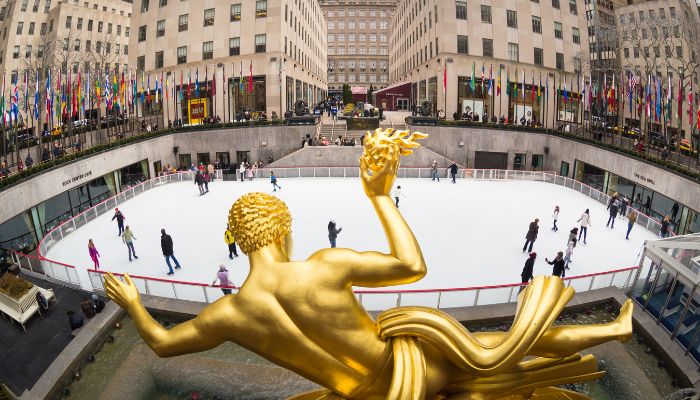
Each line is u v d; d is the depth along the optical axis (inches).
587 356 146.6
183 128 1282.0
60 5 2220.7
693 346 379.2
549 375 140.6
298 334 119.2
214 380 347.6
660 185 872.3
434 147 1304.1
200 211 800.3
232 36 1541.6
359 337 121.8
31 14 2285.9
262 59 1514.5
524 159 1326.3
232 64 1539.1
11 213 694.5
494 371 122.0
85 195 928.9
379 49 3695.9
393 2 3663.9
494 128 1307.8
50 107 985.5
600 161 1077.8
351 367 123.0
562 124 1536.7
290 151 1301.7
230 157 1300.4
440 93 1573.6
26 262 570.9
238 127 1289.4
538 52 1659.7
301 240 640.4
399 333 123.0
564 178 1007.6
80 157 898.7
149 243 644.7
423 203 840.9
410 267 121.6
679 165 873.5
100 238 672.4
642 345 416.5
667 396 346.6
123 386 345.1
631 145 1111.0
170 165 1269.7
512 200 877.2
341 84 3725.4
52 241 634.2
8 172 786.2
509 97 1601.9
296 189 951.0
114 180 1037.2
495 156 1322.6
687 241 413.4
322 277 121.0
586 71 1733.5
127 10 2851.9
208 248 619.5
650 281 464.4
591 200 895.1
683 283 401.1
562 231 698.2
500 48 1592.0
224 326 123.6
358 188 955.3
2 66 2210.9
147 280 457.7
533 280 141.6
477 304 435.2
